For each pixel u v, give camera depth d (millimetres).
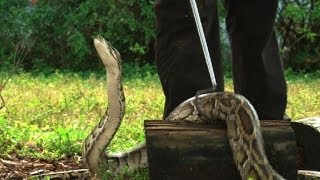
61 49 25844
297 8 24484
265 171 4340
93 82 19438
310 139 6059
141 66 25734
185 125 4551
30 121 10742
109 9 25031
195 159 4527
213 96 4770
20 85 17484
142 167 5602
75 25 25422
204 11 5301
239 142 4512
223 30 23531
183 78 5285
